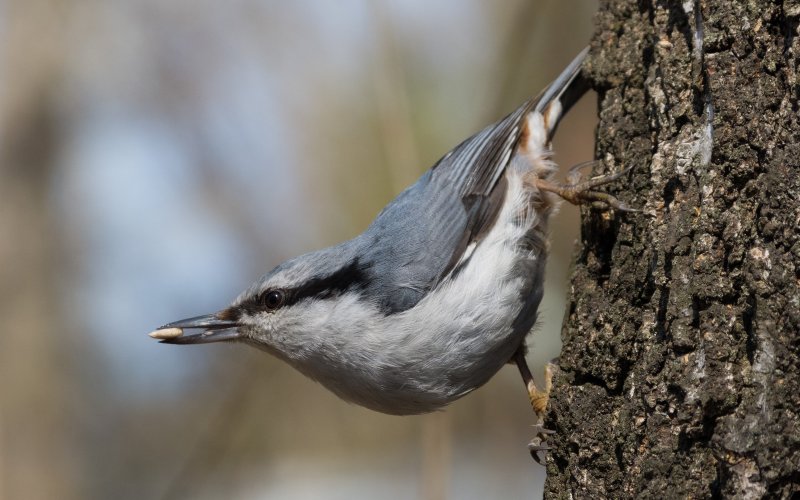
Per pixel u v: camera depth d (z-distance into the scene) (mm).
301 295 7965
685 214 6230
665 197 6539
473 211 8023
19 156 15797
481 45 13250
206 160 15109
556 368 7551
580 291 7207
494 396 13289
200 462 13719
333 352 7844
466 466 13047
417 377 7691
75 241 15781
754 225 5754
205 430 14391
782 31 5836
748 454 5418
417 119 12750
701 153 6312
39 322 15391
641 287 6535
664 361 6070
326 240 14516
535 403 7992
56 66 15984
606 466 6402
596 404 6539
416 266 7773
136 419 15344
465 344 7668
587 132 12875
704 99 6359
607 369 6535
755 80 5902
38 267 15539
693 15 6551
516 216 8102
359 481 13844
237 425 13922
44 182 15859
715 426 5652
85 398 15297
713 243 5871
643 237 6617
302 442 14328
